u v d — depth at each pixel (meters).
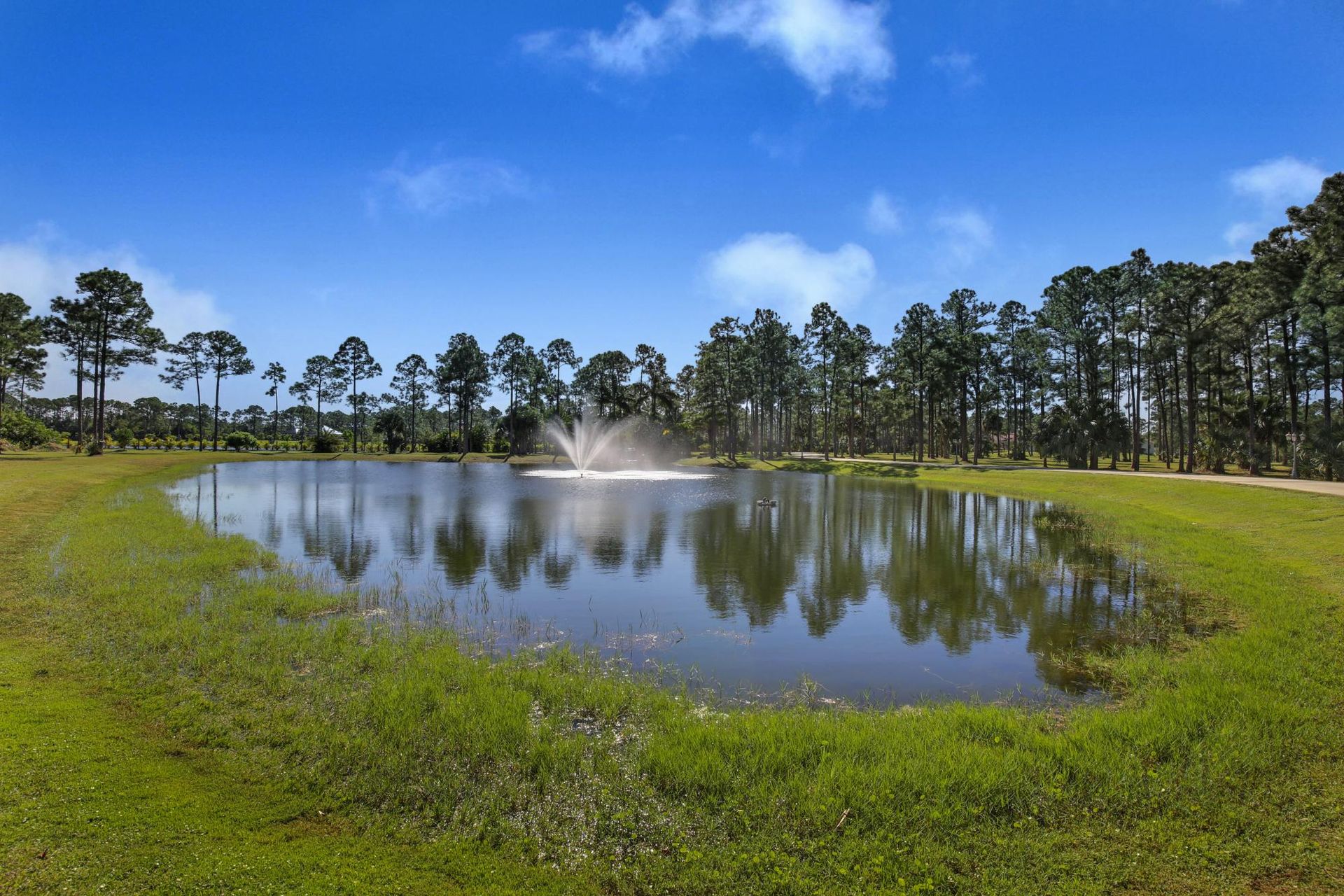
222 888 4.24
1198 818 5.19
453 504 30.95
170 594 11.59
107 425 111.88
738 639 11.26
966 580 15.95
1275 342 40.56
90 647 8.76
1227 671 8.40
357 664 8.75
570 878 4.56
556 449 80.88
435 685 7.84
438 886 4.43
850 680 9.41
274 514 26.38
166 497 27.98
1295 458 35.91
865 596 14.40
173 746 6.18
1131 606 13.21
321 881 4.39
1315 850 4.79
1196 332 42.16
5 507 19.03
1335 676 7.99
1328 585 12.55
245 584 12.97
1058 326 51.31
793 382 77.88
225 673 8.09
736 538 21.88
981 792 5.48
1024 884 4.46
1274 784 5.63
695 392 81.12
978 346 58.28
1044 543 20.89
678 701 8.04
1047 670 9.84
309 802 5.36
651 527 24.16
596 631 11.60
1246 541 17.53
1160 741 6.37
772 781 5.68
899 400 79.06
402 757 6.04
